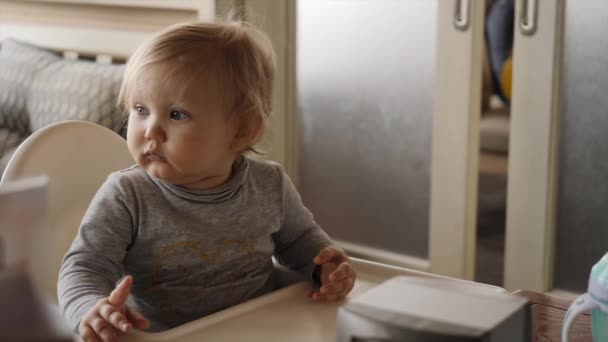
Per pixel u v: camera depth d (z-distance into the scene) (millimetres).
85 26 2510
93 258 792
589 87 1915
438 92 2131
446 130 2133
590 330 721
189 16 2244
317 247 938
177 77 783
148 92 792
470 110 2078
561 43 1935
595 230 1968
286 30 2354
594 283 622
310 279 921
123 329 644
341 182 2451
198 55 804
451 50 2082
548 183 1994
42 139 917
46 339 362
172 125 794
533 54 1959
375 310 529
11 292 365
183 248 842
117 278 819
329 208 2498
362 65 2324
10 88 2354
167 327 859
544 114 1965
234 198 870
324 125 2455
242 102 847
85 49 2508
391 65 2258
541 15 1928
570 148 1979
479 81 2088
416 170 2262
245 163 889
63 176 930
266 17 2281
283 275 966
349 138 2402
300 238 965
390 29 2238
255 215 891
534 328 705
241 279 885
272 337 710
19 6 2711
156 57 793
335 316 776
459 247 2160
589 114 1929
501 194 3459
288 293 834
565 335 644
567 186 2004
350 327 528
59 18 2580
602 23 1865
